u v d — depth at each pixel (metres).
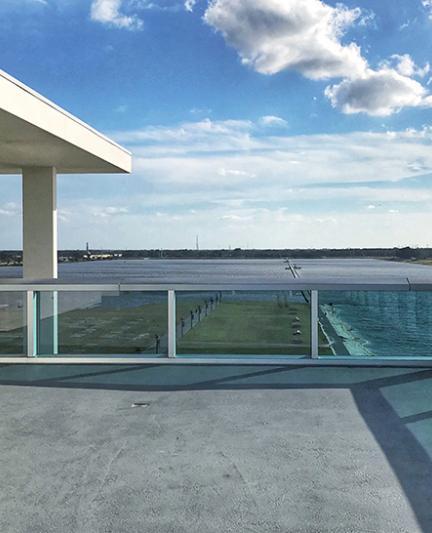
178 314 6.18
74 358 6.16
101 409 4.32
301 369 5.74
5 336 6.29
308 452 3.33
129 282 6.24
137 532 2.40
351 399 4.55
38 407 4.38
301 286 6.04
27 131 7.80
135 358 6.14
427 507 2.61
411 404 4.38
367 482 2.89
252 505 2.64
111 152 10.63
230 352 6.12
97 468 3.11
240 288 6.11
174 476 2.99
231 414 4.15
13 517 2.54
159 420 4.01
